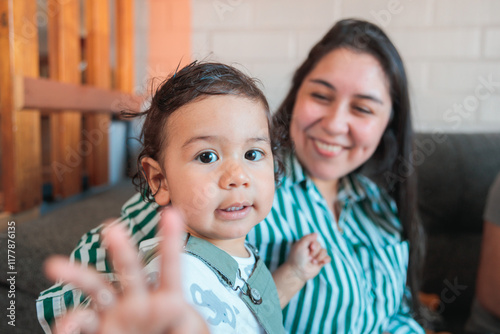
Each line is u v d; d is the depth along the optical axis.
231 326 0.45
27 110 0.94
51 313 0.51
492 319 1.01
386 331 0.77
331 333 0.67
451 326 1.24
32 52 0.97
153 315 0.26
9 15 0.87
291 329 0.68
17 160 0.90
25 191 0.94
